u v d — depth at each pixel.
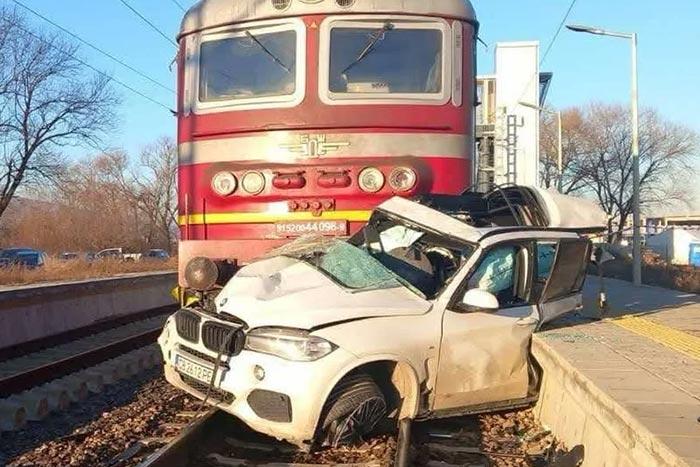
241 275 6.43
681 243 41.62
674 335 7.58
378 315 5.57
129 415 6.52
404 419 5.57
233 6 8.05
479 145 22.11
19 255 39.56
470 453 5.68
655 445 3.79
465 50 7.92
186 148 8.18
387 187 7.57
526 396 6.50
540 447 5.83
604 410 4.75
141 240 68.31
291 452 5.54
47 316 12.09
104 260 32.50
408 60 7.77
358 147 7.62
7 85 43.31
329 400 5.25
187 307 6.46
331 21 7.74
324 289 5.74
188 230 8.12
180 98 8.32
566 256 7.10
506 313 6.42
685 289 20.94
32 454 5.43
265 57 7.88
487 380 6.12
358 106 7.64
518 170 25.44
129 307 16.19
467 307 5.96
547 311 6.89
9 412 6.29
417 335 5.63
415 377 5.59
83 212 63.56
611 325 8.19
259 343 5.31
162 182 73.56
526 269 6.73
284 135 7.71
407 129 7.66
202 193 7.98
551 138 67.50
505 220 7.79
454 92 7.80
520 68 27.11
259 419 5.24
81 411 6.82
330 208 7.59
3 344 10.49
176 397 7.30
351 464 5.22
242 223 7.76
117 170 70.44
